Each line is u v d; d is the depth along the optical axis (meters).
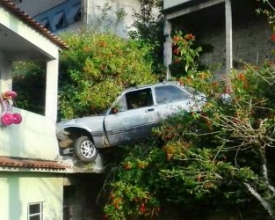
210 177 8.12
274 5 15.23
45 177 10.86
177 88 11.65
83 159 11.48
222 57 17.03
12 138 9.99
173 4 17.00
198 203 10.22
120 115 11.73
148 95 11.84
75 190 12.37
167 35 17.20
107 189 12.14
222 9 16.39
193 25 17.88
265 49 15.98
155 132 10.42
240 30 16.84
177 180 9.81
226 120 7.81
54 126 11.89
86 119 11.88
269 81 8.95
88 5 20.94
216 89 8.88
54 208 11.11
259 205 9.29
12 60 13.16
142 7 20.22
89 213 12.81
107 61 14.70
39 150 11.01
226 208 9.85
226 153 9.09
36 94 16.02
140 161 10.62
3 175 9.22
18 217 9.61
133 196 10.54
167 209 10.84
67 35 16.30
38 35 11.20
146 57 16.84
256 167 9.11
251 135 7.36
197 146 9.43
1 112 9.70
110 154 12.04
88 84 14.32
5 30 10.71
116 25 20.75
